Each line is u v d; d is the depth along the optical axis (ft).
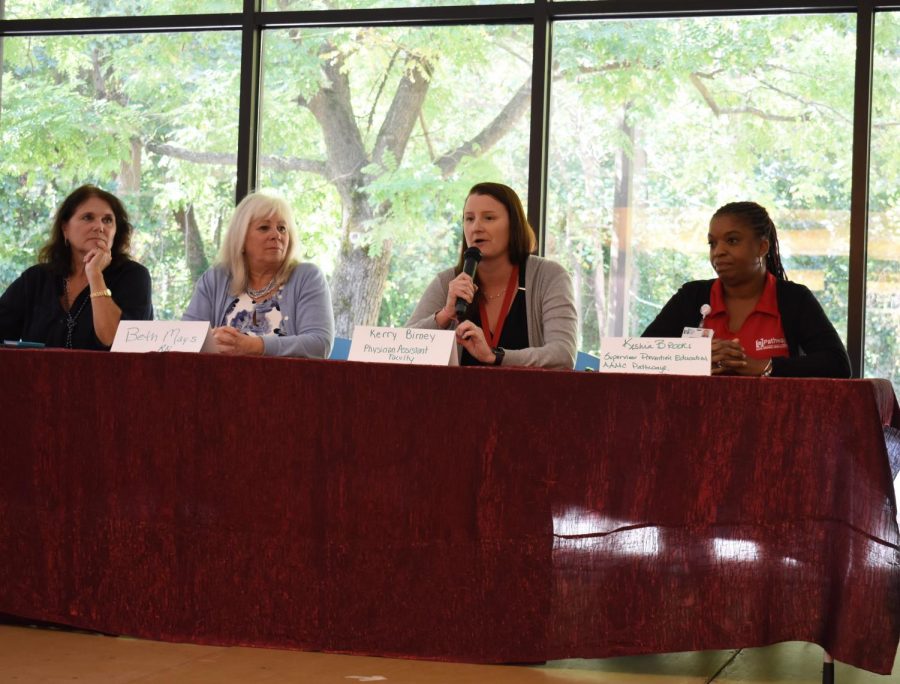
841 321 16.99
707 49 17.72
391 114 19.03
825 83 17.21
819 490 8.21
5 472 9.70
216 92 19.70
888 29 17.02
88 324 12.84
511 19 18.42
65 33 20.36
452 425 8.82
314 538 9.07
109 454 9.46
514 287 11.51
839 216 17.03
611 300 17.95
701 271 17.63
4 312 13.12
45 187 20.36
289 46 19.49
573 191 18.15
